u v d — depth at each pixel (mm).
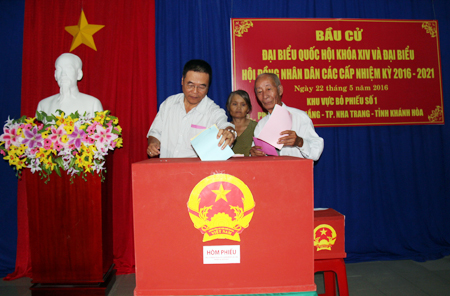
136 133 2311
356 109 2463
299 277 764
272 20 2381
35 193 1742
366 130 2523
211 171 746
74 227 1757
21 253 2227
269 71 2383
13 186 2318
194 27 2361
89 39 2250
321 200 2498
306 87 2418
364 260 2443
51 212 1749
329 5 2488
